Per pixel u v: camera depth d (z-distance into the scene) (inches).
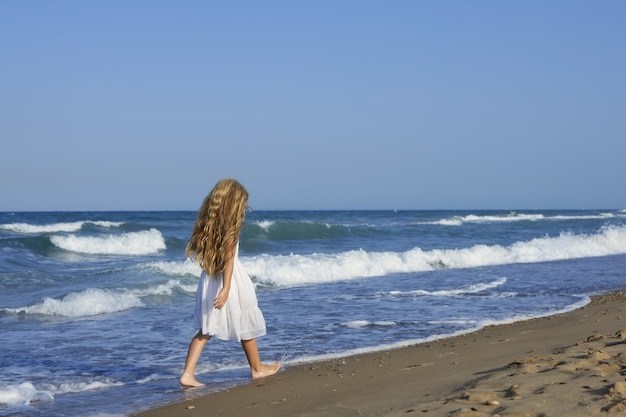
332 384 206.8
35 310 396.8
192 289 505.7
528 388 155.2
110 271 573.6
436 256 772.6
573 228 1552.7
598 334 253.0
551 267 732.0
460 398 154.6
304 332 327.6
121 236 914.7
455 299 458.6
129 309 420.5
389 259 734.5
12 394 208.2
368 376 215.8
